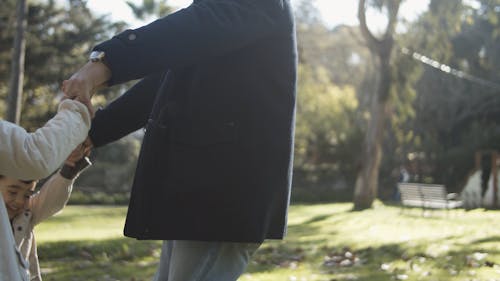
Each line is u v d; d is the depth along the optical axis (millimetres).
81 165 2520
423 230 11359
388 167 34625
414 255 7816
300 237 10859
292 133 2084
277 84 2037
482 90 36188
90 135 2430
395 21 20984
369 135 22547
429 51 21031
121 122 2438
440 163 34406
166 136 2020
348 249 8711
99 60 1880
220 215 1958
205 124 1991
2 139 1895
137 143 35719
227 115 1993
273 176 2008
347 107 34875
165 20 1902
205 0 1996
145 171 2021
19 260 2010
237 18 1938
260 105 2006
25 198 2453
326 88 35781
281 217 2074
